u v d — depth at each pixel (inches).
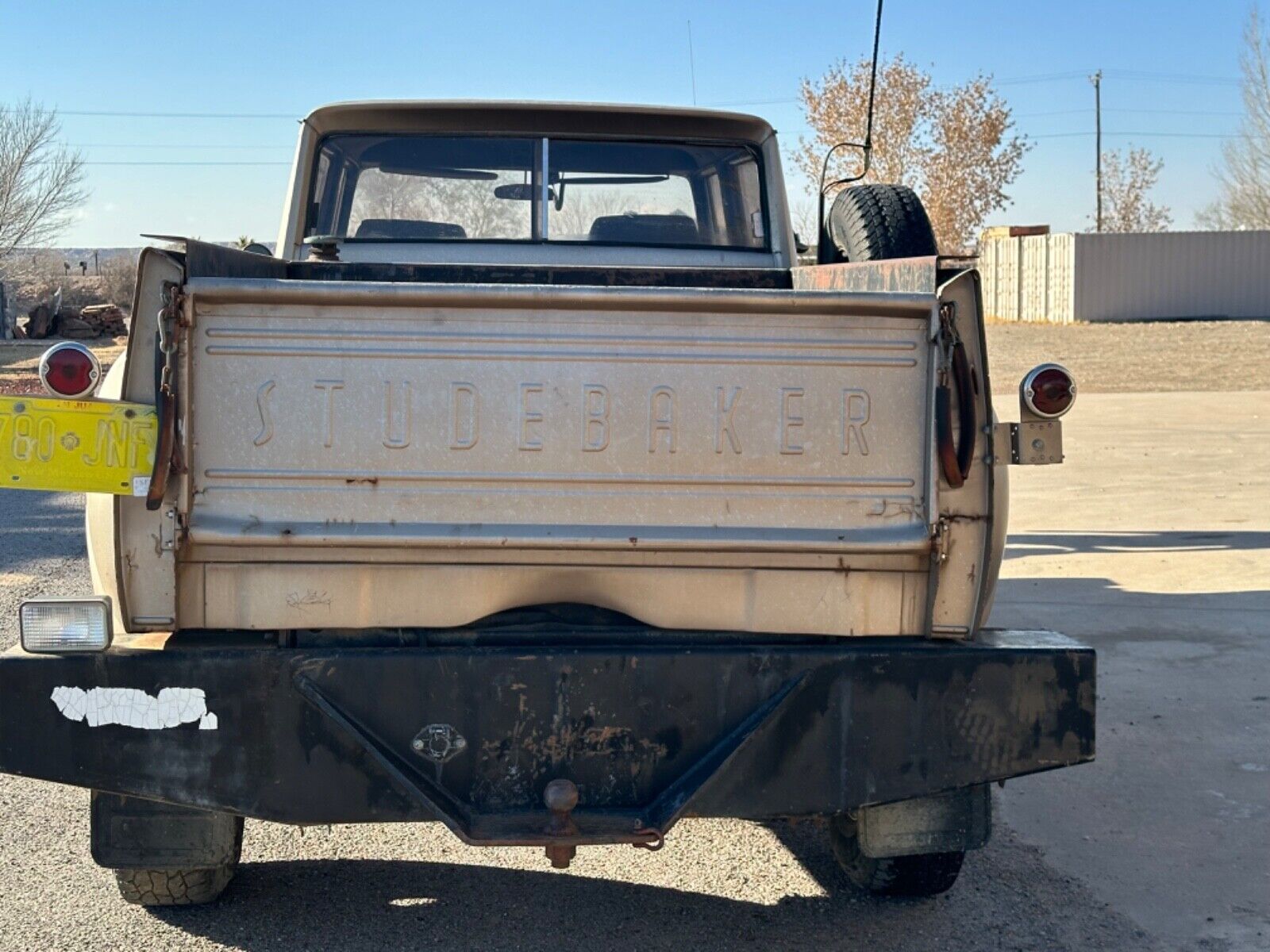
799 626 130.3
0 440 118.0
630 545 125.3
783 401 126.5
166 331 119.4
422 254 213.3
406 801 125.9
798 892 161.0
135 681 123.3
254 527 123.2
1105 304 1636.3
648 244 218.4
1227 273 1647.4
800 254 239.1
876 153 1565.0
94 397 119.8
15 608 295.9
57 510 474.0
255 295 120.7
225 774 124.6
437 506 124.7
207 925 148.6
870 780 129.6
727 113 212.4
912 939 147.4
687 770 128.5
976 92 1610.5
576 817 126.4
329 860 169.8
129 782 123.8
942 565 129.8
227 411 122.7
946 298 126.7
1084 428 695.1
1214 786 197.2
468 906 155.2
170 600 123.8
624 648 128.3
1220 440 631.8
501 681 126.5
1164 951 145.3
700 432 125.9
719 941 146.5
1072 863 170.4
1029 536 397.4
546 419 124.6
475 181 215.3
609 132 215.8
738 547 126.4
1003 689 130.3
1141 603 309.7
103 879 162.2
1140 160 3186.5
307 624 126.3
